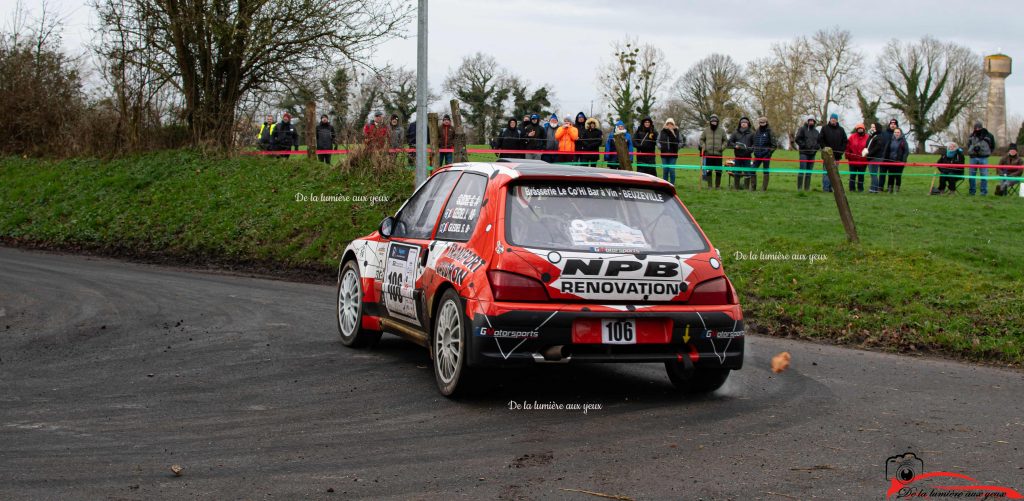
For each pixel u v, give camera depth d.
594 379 7.00
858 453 5.00
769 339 9.19
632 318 5.87
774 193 19.69
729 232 14.12
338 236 15.62
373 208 16.66
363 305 8.00
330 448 5.06
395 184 17.53
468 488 4.37
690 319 5.98
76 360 7.61
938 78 78.38
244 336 8.75
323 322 9.69
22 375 7.02
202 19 21.75
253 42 21.69
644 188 6.50
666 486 4.40
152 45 22.41
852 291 10.38
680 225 6.36
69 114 25.62
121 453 4.96
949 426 5.65
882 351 8.66
